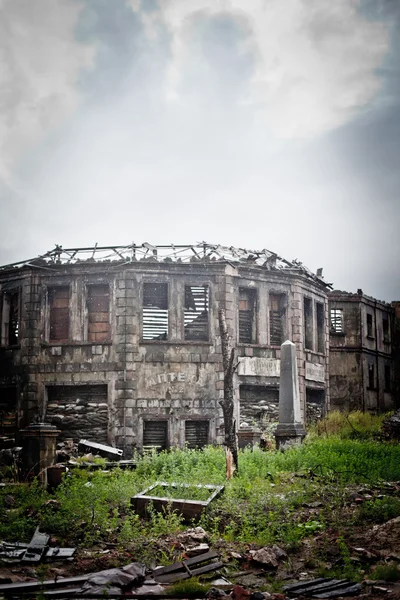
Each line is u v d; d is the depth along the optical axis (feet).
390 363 138.00
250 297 92.48
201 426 85.51
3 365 90.89
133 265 86.07
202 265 87.35
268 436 80.53
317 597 27.53
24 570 32.53
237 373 86.69
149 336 87.45
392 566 29.76
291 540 35.88
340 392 120.88
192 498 43.21
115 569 31.68
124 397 83.15
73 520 39.50
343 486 45.65
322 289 106.01
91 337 87.10
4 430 87.86
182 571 32.83
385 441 75.46
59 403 86.33
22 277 90.17
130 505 42.06
